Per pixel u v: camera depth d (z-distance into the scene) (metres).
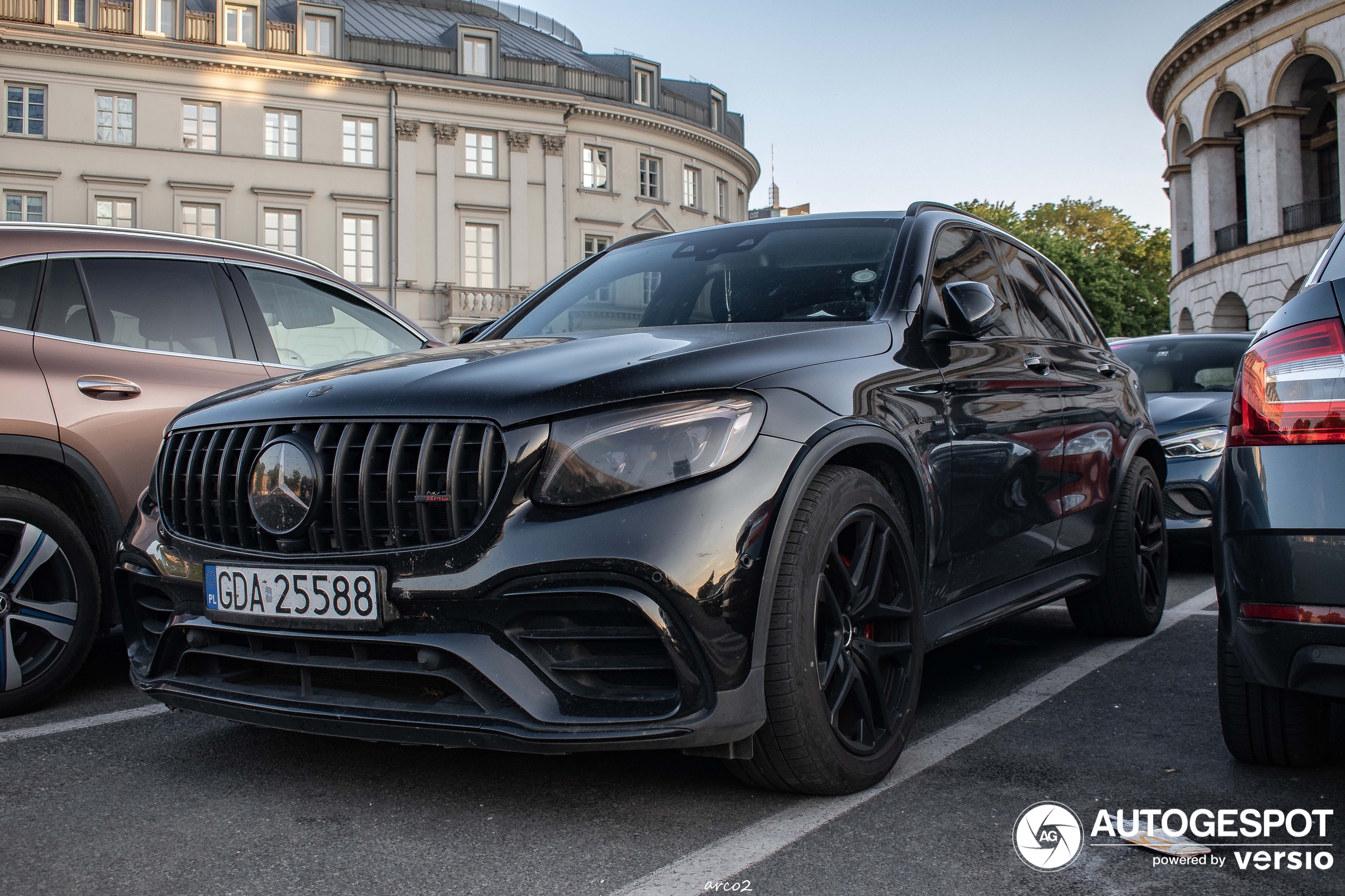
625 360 2.39
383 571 2.21
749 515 2.18
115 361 3.68
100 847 2.19
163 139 32.78
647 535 2.10
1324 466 2.03
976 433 3.07
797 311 3.08
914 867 2.05
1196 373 7.01
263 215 33.88
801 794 2.42
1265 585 2.10
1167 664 3.79
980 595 3.20
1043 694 3.38
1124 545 4.11
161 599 2.74
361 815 2.36
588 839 2.20
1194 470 6.09
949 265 3.41
